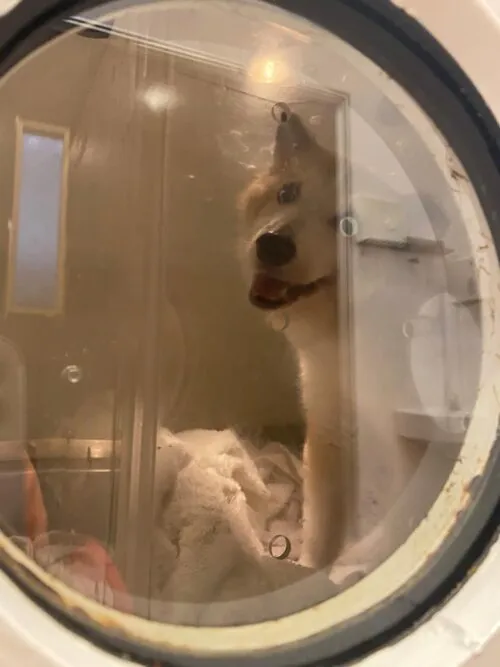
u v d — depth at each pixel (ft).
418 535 1.53
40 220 2.51
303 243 2.69
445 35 1.49
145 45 1.98
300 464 2.52
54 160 2.47
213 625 1.38
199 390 2.98
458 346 1.68
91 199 2.71
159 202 2.94
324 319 2.65
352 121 2.02
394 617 1.39
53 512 2.05
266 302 2.84
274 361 2.85
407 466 1.82
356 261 2.40
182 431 2.82
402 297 2.06
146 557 2.02
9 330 2.43
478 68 1.49
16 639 1.13
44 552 1.40
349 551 1.80
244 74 2.16
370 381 2.24
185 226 3.05
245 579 1.82
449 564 1.43
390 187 2.01
